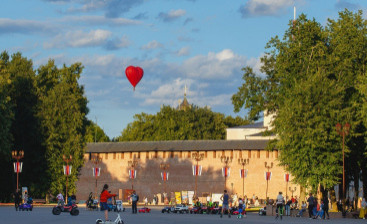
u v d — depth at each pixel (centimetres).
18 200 7219
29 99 11400
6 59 11800
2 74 10175
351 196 12338
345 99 8238
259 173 12925
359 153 8225
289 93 8031
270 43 8944
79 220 4697
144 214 6706
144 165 13988
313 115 7638
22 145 11131
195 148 13500
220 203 12438
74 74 12788
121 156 14212
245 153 13062
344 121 7619
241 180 13062
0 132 9644
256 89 9125
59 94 11625
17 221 4384
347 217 7119
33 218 4891
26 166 11144
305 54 8481
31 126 11181
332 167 7550
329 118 7612
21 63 11619
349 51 8369
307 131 7556
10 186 11112
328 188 7881
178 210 8081
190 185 13512
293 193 12619
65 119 11556
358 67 8438
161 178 13788
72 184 11456
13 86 11175
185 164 13600
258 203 11612
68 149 11406
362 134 7719
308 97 7644
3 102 9719
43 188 11188
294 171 7725
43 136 11250
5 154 9850
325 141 7588
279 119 7800
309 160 7619
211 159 13375
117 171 14212
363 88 7681
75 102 11731
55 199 12331
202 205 8281
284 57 8562
